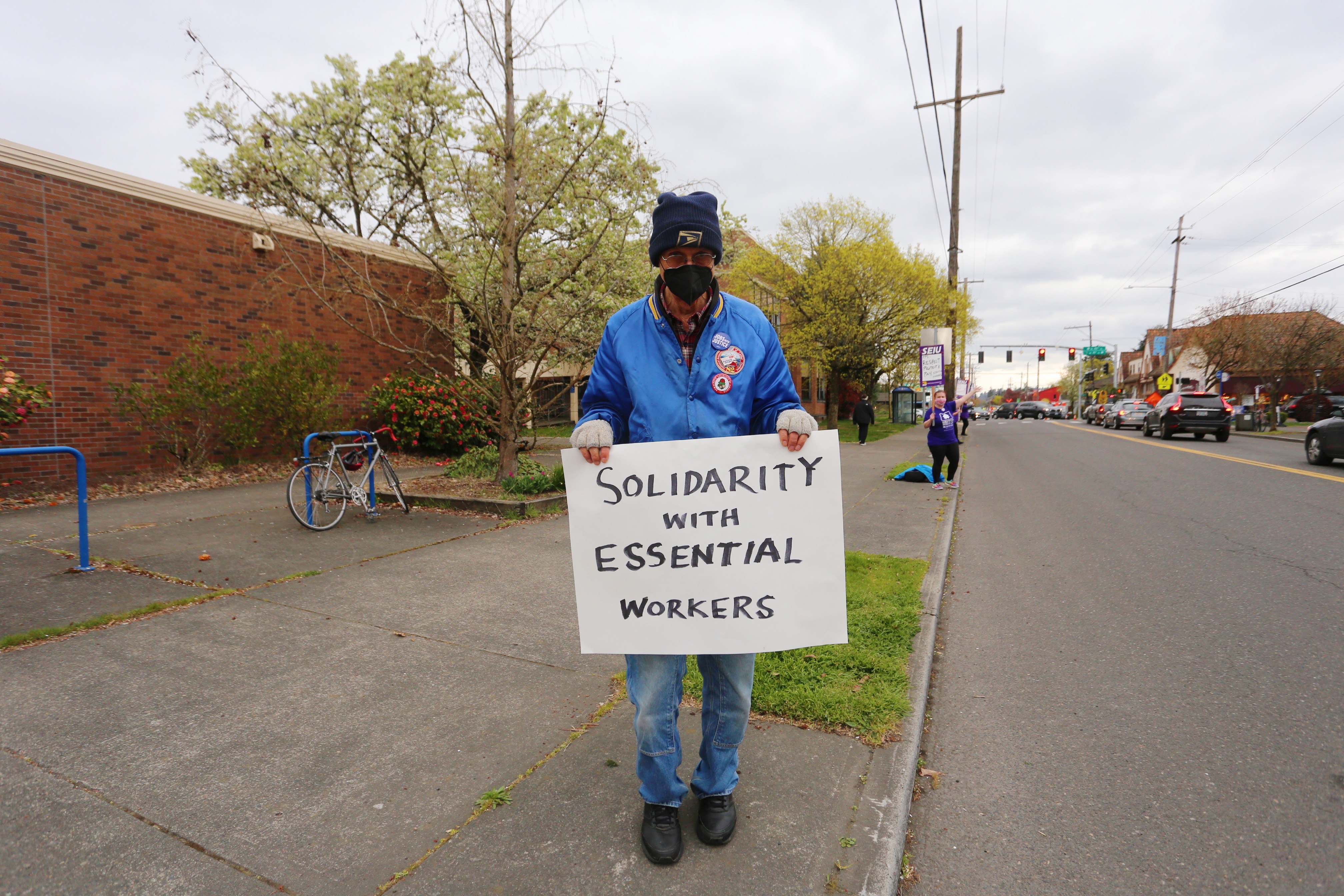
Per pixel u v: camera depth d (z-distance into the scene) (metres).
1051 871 2.13
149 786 2.38
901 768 2.53
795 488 2.06
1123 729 3.02
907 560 5.50
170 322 9.66
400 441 12.58
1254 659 3.74
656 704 2.06
